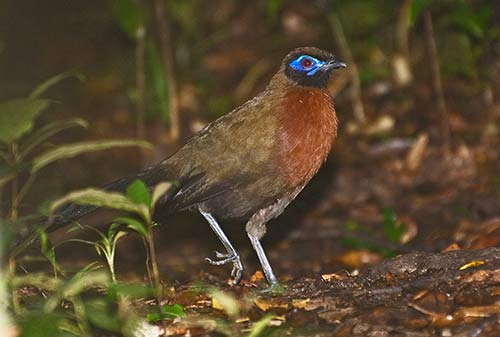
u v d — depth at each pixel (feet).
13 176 27.25
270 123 33.99
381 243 41.68
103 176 55.26
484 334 24.91
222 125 34.81
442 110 53.42
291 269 41.63
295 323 26.84
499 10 58.08
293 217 48.24
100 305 25.96
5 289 25.58
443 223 44.57
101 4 72.33
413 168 51.70
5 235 24.61
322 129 34.30
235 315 26.96
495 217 44.09
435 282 28.37
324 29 65.36
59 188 53.11
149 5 67.10
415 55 61.21
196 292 29.86
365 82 60.08
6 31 71.77
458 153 51.93
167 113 59.36
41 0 73.92
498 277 28.07
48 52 70.79
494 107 56.08
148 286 26.07
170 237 47.06
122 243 46.42
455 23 57.82
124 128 60.90
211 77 65.92
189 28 67.67
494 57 59.00
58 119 62.49
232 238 46.62
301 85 34.55
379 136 55.16
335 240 45.19
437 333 25.22
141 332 25.80
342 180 51.37
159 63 58.18
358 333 25.58
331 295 28.71
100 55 70.23
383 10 62.23
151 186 34.17
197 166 34.37
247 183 34.17
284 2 68.85
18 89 66.54
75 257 44.14
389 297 27.94
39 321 23.38
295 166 34.12
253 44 68.28
